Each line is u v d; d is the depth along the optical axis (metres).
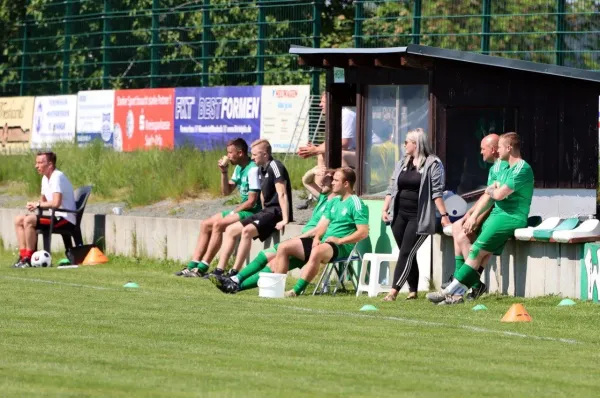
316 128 91.81
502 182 48.00
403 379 28.98
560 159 56.38
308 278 52.22
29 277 59.84
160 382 28.08
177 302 47.12
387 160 58.00
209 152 85.56
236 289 53.31
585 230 47.38
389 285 54.25
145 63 106.50
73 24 113.44
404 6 91.81
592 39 84.44
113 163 87.81
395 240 51.06
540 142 56.28
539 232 47.56
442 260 53.69
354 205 53.19
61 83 114.06
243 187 61.41
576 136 56.28
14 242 79.81
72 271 64.19
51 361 31.12
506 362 31.81
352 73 59.00
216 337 36.25
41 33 116.50
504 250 50.75
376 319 41.62
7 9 118.50
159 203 78.38
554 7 86.62
